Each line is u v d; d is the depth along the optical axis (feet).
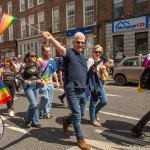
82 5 92.38
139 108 29.99
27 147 18.71
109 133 21.24
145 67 20.13
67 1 98.43
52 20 106.22
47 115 25.89
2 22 19.20
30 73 22.67
